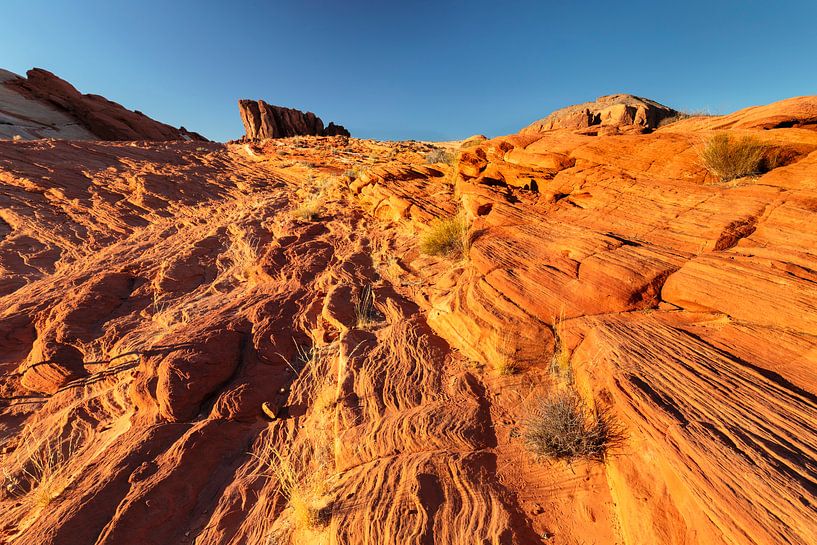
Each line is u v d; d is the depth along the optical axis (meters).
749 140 6.11
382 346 5.64
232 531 3.55
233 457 4.43
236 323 6.53
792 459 2.52
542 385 4.33
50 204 16.80
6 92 45.19
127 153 25.25
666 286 4.68
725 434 2.80
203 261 10.63
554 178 8.55
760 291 3.97
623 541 2.82
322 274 8.59
